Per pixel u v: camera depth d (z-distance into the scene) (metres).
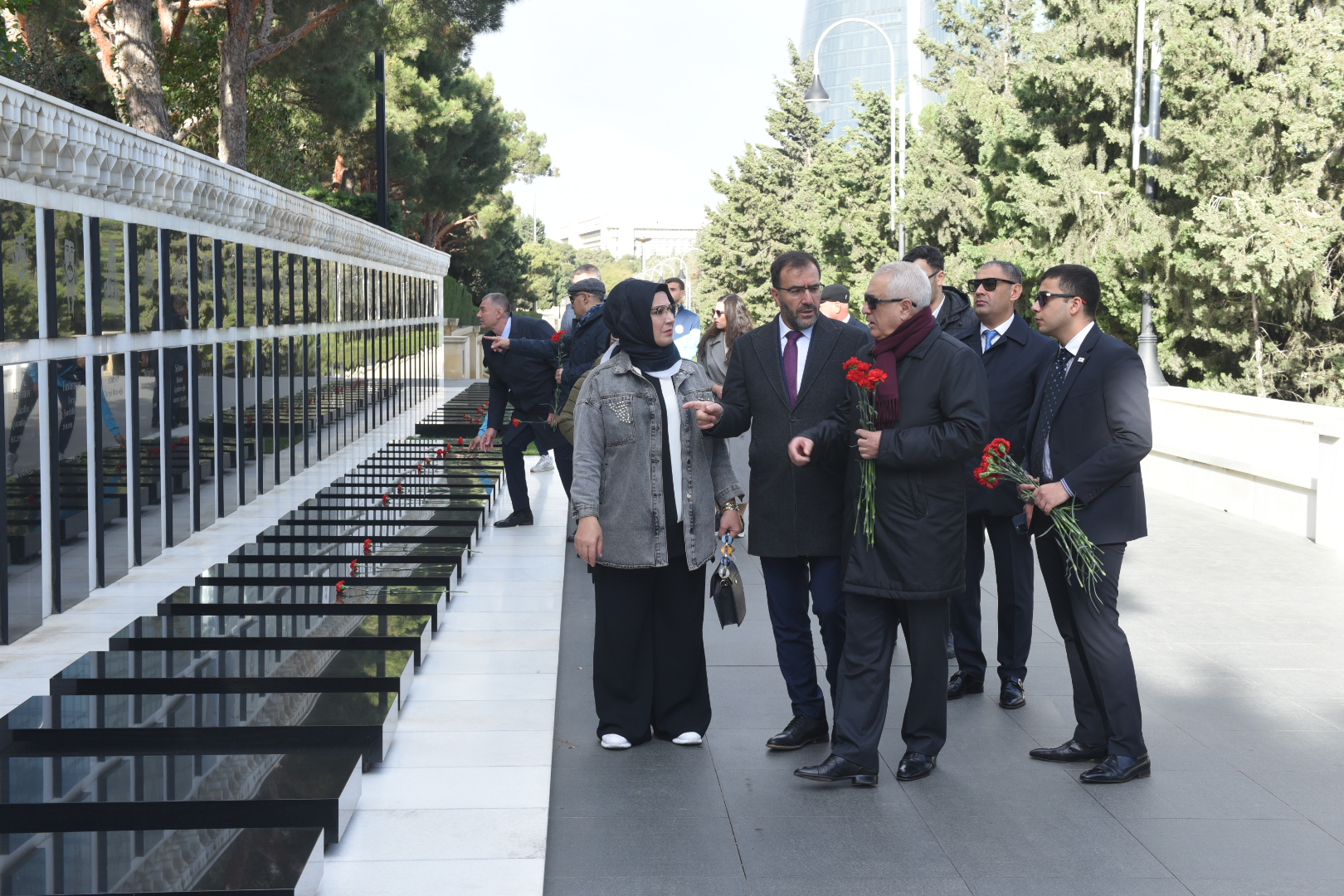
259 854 3.33
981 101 30.42
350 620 6.04
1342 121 19.00
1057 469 4.63
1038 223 23.84
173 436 8.60
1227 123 19.94
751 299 58.19
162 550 8.34
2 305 5.92
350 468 12.99
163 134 13.77
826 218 43.78
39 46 15.73
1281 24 20.45
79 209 6.93
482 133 38.66
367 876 3.53
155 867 3.24
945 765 4.69
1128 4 22.44
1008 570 5.44
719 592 4.87
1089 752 4.72
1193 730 5.12
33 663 5.57
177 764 3.98
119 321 7.55
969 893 3.57
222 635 5.58
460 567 7.72
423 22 18.19
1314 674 5.97
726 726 5.18
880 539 4.38
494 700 5.25
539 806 4.08
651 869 3.72
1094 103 22.83
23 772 3.90
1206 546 9.73
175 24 16.31
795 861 3.79
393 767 4.42
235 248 10.18
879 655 4.47
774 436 4.79
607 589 4.85
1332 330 21.56
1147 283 19.42
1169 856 3.84
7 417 5.96
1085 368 4.60
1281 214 18.86
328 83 21.59
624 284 4.79
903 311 4.38
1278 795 4.36
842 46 133.88
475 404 21.69
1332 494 9.60
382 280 18.14
